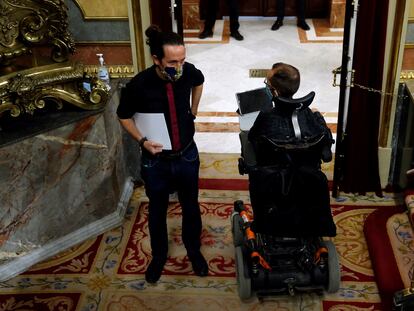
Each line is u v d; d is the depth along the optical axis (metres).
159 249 3.66
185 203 3.52
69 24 4.12
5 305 3.53
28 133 3.57
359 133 4.23
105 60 4.26
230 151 5.21
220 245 3.99
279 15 8.07
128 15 4.03
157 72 3.08
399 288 3.50
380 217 4.16
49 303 3.54
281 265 3.37
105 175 4.08
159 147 3.18
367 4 3.76
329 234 3.12
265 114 2.97
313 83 6.49
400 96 4.21
